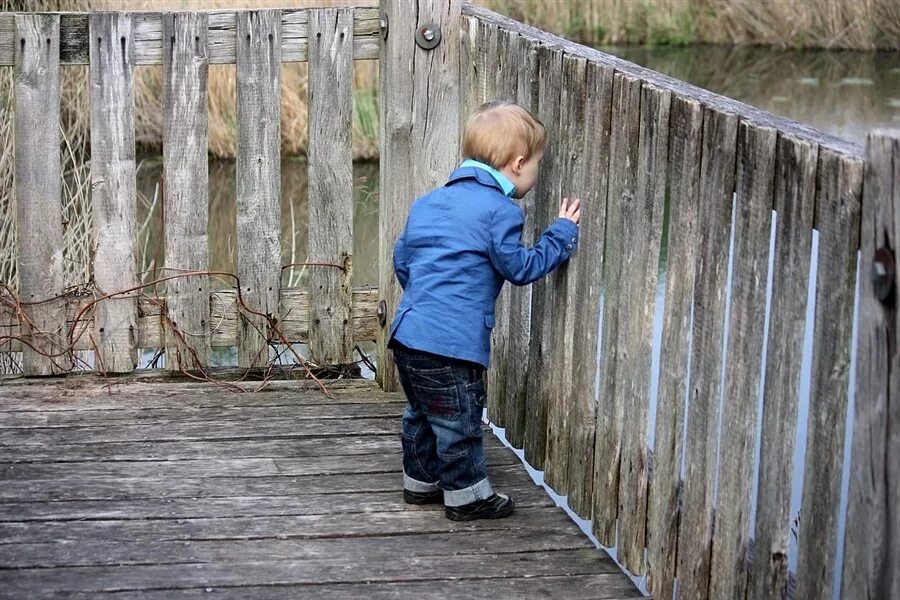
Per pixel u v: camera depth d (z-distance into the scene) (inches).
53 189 192.9
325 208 199.6
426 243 150.9
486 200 148.9
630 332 140.3
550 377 163.2
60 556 145.6
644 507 140.5
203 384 201.9
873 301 96.3
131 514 156.8
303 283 330.3
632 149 137.6
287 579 141.7
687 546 130.5
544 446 167.5
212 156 455.2
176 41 190.1
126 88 191.0
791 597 132.8
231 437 182.4
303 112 468.1
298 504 160.9
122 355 201.3
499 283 152.6
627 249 140.1
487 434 186.5
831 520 104.8
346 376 209.5
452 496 155.5
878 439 96.8
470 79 186.7
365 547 149.9
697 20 728.3
